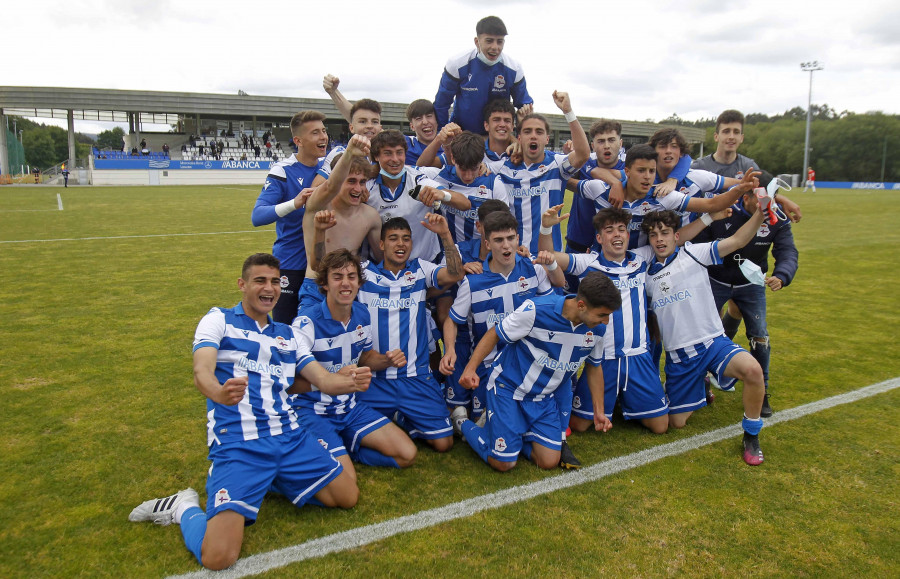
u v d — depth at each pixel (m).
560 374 3.45
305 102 44.75
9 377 4.65
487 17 5.04
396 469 3.42
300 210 4.30
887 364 5.12
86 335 5.75
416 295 3.76
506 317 3.49
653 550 2.64
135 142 44.50
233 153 43.88
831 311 6.98
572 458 3.45
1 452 3.48
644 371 3.91
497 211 3.71
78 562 2.54
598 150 5.00
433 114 5.37
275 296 3.03
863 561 2.58
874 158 53.75
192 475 3.26
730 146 4.89
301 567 2.51
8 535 2.71
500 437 3.38
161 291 7.66
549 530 2.79
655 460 3.51
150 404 4.18
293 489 2.92
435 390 3.78
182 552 2.62
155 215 17.78
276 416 2.94
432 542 2.69
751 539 2.73
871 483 3.22
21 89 39.66
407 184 4.16
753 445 3.49
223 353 2.92
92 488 3.12
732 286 4.39
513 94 5.55
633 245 4.33
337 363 3.54
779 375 4.87
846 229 15.34
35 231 13.66
